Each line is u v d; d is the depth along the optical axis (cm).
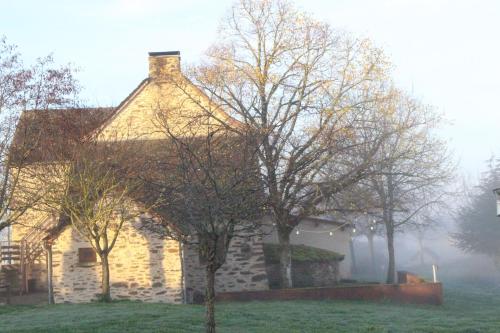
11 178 2159
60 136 2112
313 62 2589
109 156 2311
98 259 2470
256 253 2764
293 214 2895
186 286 2555
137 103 2916
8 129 1948
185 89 2878
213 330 1273
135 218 2456
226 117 2619
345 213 2775
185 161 1393
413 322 1831
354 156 2647
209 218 1262
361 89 2625
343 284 3136
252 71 2603
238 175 1357
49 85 2006
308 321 1780
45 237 2473
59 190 2192
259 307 2125
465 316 2125
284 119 2480
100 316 1752
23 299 2602
